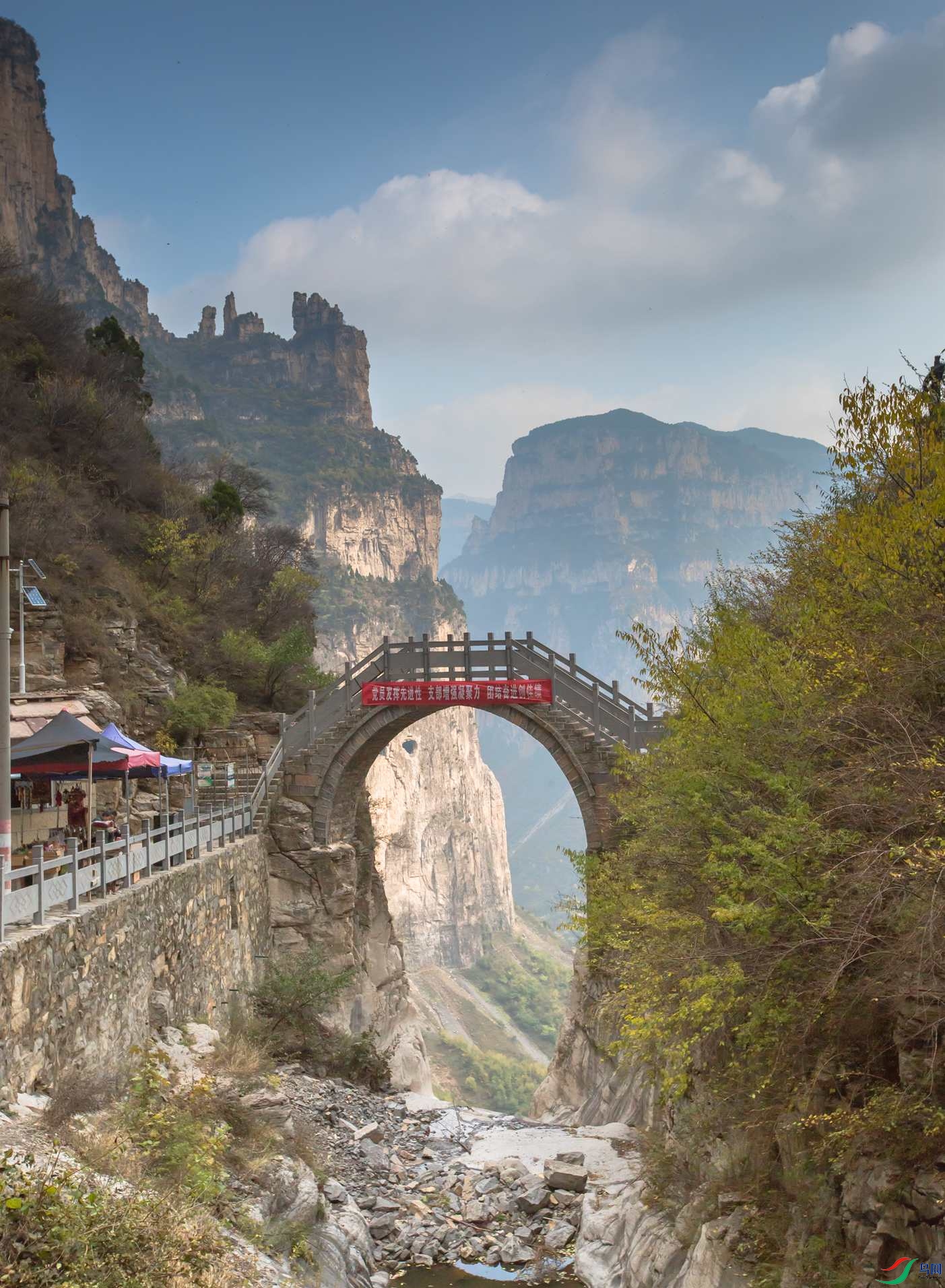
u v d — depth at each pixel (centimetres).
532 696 3509
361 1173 2352
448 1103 3047
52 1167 1173
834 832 1326
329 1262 1645
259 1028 2778
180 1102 1670
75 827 2217
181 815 2569
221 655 4262
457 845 19088
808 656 1521
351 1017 3497
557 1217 2205
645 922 1811
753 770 1522
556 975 19338
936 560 1313
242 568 5047
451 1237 2122
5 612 1612
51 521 3644
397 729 3672
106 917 1845
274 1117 1977
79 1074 1579
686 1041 1588
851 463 1434
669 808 1792
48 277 19650
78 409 4572
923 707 1303
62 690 3011
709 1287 1389
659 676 1798
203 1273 1170
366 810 4356
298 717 3688
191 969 2405
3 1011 1402
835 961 1271
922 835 1195
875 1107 1177
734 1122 1580
